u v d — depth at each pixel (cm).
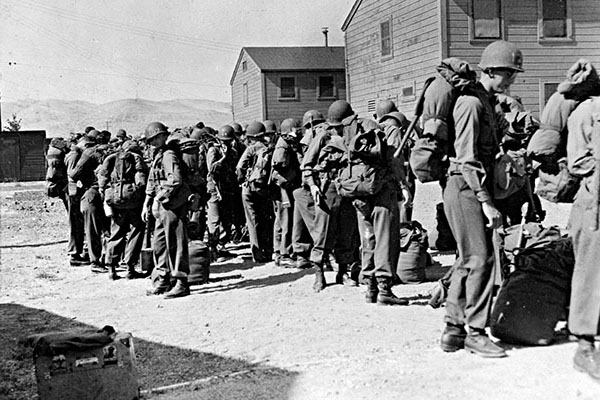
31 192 3077
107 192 1048
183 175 894
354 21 3164
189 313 799
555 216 1460
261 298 852
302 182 973
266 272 1054
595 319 484
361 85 3147
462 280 556
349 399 467
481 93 553
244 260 1193
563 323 625
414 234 893
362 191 745
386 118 860
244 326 717
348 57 3241
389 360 553
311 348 616
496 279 550
